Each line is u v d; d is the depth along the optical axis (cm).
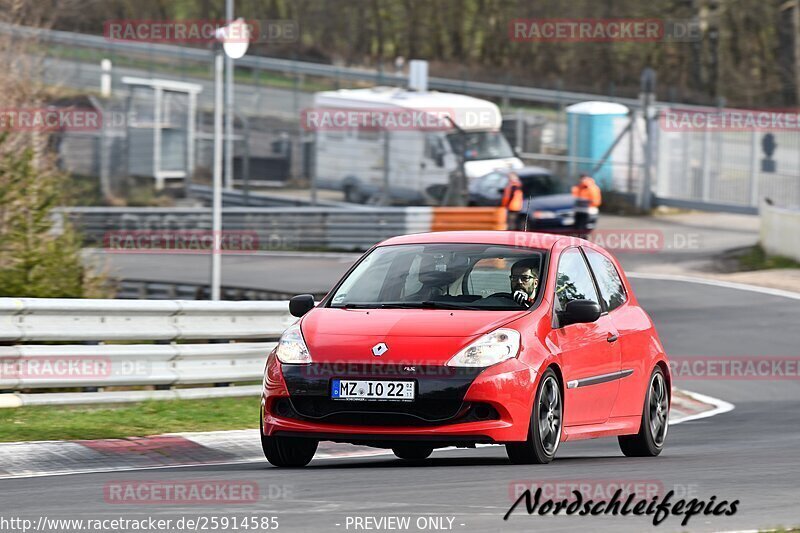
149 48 19788
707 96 17688
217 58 7112
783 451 3597
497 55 19875
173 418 4019
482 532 2098
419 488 2580
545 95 16012
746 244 11281
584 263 3444
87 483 2714
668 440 4131
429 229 10956
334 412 2909
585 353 3200
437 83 16962
